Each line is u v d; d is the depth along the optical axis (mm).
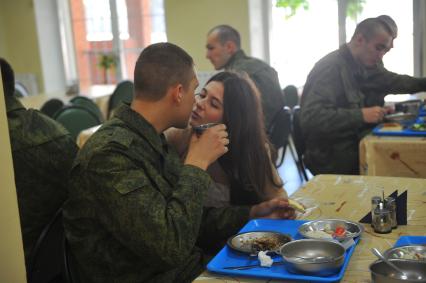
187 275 1468
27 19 7012
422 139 2387
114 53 6973
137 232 1229
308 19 5816
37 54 7066
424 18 5164
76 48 7250
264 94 3225
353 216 1533
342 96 2854
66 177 1701
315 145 2895
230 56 3482
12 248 1092
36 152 1646
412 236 1303
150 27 6723
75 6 7117
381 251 1250
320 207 1625
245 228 1470
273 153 1895
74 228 1374
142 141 1378
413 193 1714
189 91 1435
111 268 1343
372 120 2699
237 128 1717
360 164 2506
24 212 1635
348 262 1182
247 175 1756
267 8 6012
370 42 2807
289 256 1204
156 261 1246
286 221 1500
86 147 1334
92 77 7230
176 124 1453
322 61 2883
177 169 1477
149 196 1258
